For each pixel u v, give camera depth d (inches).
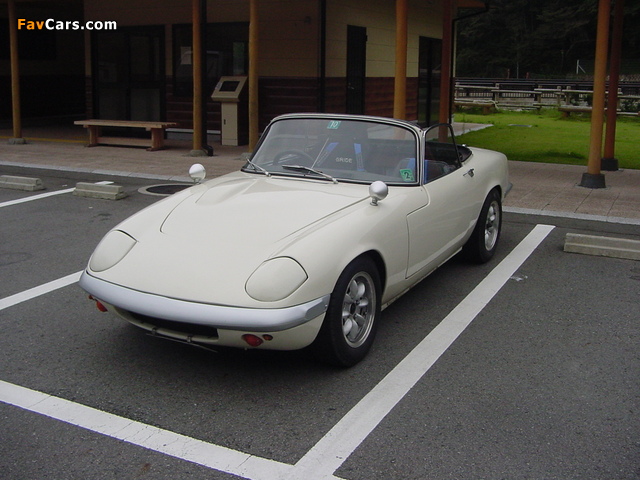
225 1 590.6
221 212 177.0
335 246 159.3
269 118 590.6
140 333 192.4
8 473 126.3
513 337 191.3
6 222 319.0
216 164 480.4
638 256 266.5
